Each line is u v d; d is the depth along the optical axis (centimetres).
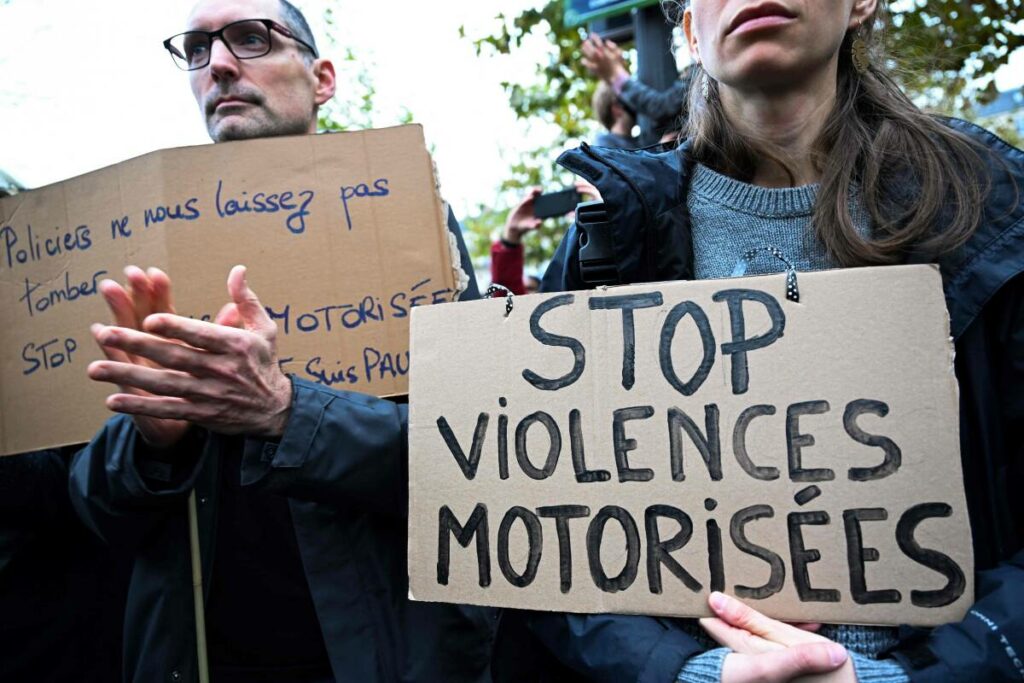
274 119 172
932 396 101
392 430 131
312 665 146
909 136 121
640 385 110
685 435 108
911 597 100
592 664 110
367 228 147
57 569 174
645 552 108
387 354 144
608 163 131
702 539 106
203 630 138
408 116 561
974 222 112
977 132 122
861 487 102
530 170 612
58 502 169
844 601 101
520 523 114
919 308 103
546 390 114
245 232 146
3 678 169
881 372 103
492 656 129
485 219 732
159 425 129
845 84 130
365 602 138
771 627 101
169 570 140
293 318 144
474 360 119
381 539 143
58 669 174
